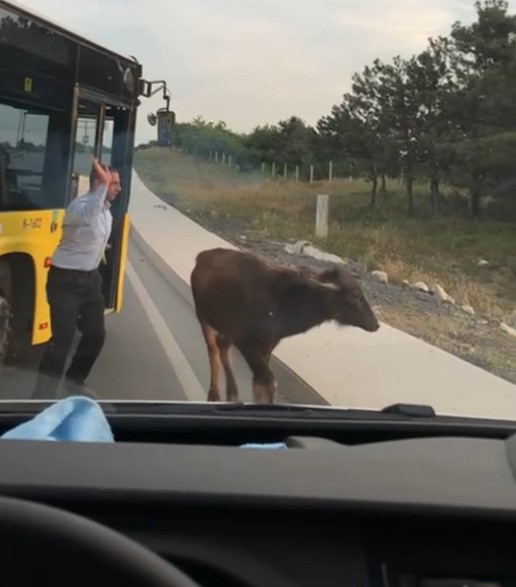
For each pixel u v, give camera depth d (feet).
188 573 8.47
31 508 6.47
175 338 31.65
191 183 55.31
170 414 13.83
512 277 60.59
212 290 23.81
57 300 26.11
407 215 66.44
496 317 49.34
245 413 14.07
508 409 25.62
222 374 24.71
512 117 70.33
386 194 66.23
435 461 10.37
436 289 52.54
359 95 65.16
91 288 26.63
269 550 8.55
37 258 28.81
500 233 68.13
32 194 28.63
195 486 8.92
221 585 8.45
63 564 6.28
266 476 9.34
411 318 39.91
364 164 64.59
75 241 26.04
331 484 9.21
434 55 67.82
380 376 27.58
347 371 27.45
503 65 69.51
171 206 53.11
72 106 30.25
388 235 58.34
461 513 8.64
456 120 68.39
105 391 25.44
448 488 9.29
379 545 8.71
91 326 26.71
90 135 32.32
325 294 23.89
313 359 28.22
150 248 43.24
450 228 67.00
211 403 14.83
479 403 26.03
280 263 26.48
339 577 8.49
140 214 51.24
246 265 23.82
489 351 36.70
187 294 35.83
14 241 27.48
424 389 27.02
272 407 14.62
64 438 11.61
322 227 53.78
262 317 23.56
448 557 8.71
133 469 9.38
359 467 9.93
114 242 34.94
